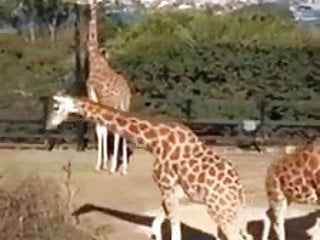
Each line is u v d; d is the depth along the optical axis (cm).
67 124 1639
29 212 905
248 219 1189
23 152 1584
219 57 1873
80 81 1788
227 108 1761
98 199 1293
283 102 1747
